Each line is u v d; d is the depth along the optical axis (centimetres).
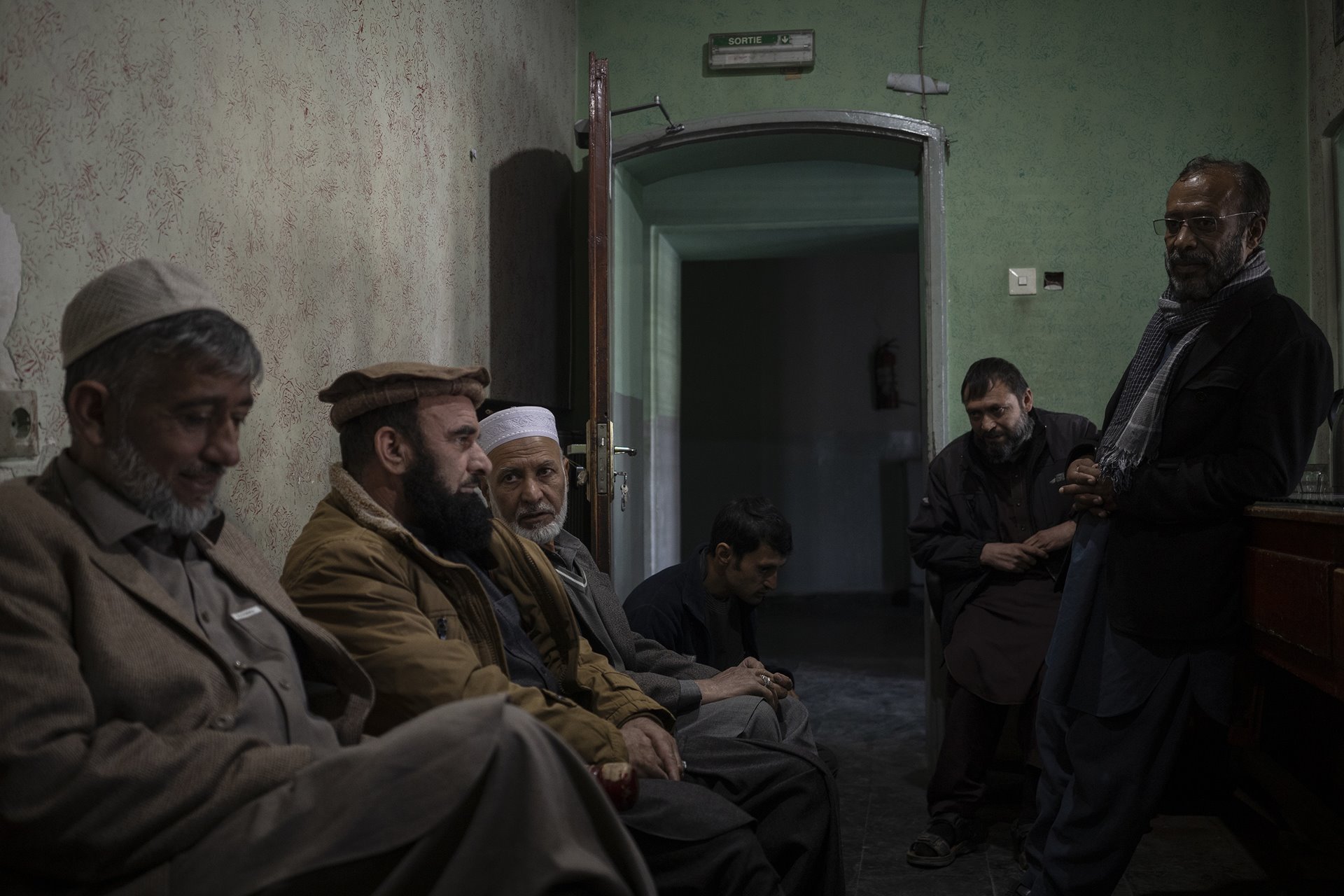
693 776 195
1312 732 302
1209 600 225
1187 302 241
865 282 857
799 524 864
